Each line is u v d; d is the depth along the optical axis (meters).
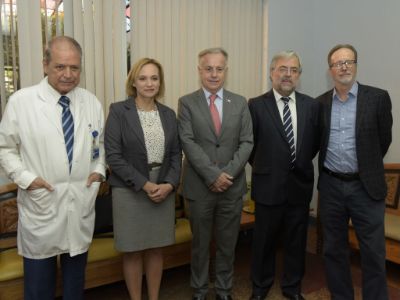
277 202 2.14
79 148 1.73
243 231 3.50
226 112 2.11
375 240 2.05
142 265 2.26
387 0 3.18
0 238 2.34
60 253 1.76
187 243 2.57
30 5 2.45
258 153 2.21
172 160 2.08
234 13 3.31
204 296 2.24
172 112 2.13
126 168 1.92
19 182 1.64
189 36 3.08
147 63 2.00
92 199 1.81
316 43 3.80
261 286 2.33
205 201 2.11
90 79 2.68
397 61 3.14
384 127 2.04
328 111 2.11
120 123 1.97
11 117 1.66
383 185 2.03
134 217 1.99
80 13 2.60
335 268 2.19
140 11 2.84
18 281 2.06
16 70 2.44
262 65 3.56
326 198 2.16
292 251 2.30
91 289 2.60
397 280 2.73
